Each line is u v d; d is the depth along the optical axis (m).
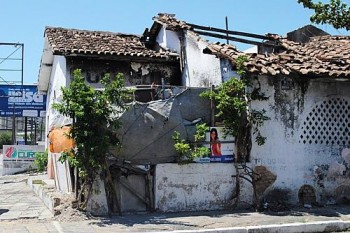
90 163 10.16
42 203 12.83
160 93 11.41
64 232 8.73
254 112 11.41
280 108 11.83
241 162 11.38
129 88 10.94
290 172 11.84
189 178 11.08
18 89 31.41
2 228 9.17
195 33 14.52
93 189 10.41
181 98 11.23
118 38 17.12
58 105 10.05
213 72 13.07
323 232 9.52
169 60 15.27
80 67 14.62
